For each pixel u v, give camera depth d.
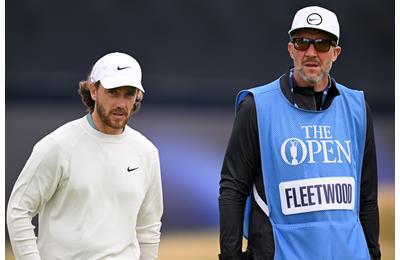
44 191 12.66
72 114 24.64
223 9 27.34
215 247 23.61
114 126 12.68
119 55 12.84
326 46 13.18
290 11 28.06
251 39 27.33
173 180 24.08
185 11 27.05
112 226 12.82
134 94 12.67
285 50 27.59
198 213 23.83
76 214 12.70
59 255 12.68
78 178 12.66
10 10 25.14
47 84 24.64
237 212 13.20
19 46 24.84
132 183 13.05
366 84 28.45
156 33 26.53
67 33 25.70
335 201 13.23
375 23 29.19
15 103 24.08
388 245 24.92
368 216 13.89
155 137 24.80
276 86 13.56
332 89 13.59
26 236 12.63
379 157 26.64
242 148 13.30
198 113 25.61
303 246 13.09
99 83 12.68
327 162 13.24
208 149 25.08
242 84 26.56
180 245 23.30
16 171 23.19
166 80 25.72
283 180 13.16
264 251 13.18
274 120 13.27
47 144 12.66
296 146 13.19
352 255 13.21
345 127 13.58
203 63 26.45
